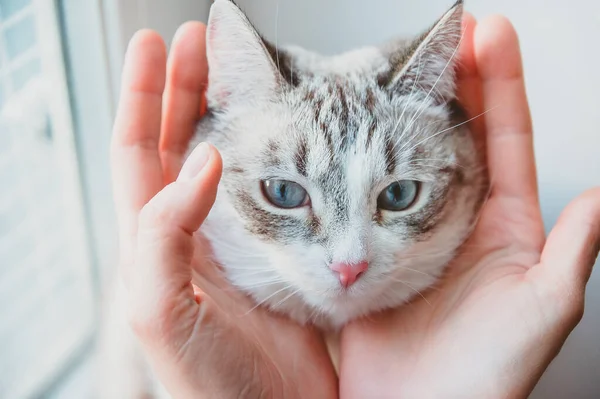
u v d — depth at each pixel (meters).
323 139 0.26
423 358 0.26
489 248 0.27
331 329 0.29
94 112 0.33
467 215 0.28
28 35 0.32
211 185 0.22
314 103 0.26
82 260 0.35
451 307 0.27
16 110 0.32
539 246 0.27
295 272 0.26
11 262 0.33
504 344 0.24
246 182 0.26
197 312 0.23
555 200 0.37
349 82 0.27
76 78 0.32
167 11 0.35
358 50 0.32
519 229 0.27
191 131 0.29
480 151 0.29
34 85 0.32
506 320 0.24
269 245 0.26
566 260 0.24
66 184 0.34
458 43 0.27
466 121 0.29
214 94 0.27
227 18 0.26
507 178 0.28
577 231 0.24
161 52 0.26
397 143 0.26
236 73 0.27
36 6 0.31
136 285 0.22
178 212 0.22
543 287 0.24
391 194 0.26
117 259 0.34
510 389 0.24
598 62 0.35
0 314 0.32
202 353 0.23
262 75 0.26
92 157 0.34
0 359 0.32
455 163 0.27
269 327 0.27
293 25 0.40
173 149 0.28
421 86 0.27
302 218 0.26
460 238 0.28
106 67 0.32
